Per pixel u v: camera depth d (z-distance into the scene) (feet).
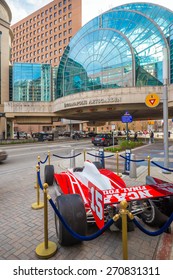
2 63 119.85
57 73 124.67
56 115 120.88
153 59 84.48
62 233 9.25
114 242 10.26
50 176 20.67
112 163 35.99
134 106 89.71
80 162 37.29
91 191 10.37
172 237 10.75
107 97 87.04
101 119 166.40
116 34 94.38
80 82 107.04
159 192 11.00
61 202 9.66
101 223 8.68
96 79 100.22
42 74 130.21
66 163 36.17
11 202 16.19
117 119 166.61
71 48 114.62
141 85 86.48
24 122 127.34
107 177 13.66
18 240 10.58
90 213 10.98
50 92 131.75
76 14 222.89
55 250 9.31
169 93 74.28
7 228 11.90
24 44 272.10
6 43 122.31
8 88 123.95
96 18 104.32
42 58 254.68
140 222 12.51
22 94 125.70
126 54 90.68
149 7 91.76
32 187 20.52
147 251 9.51
